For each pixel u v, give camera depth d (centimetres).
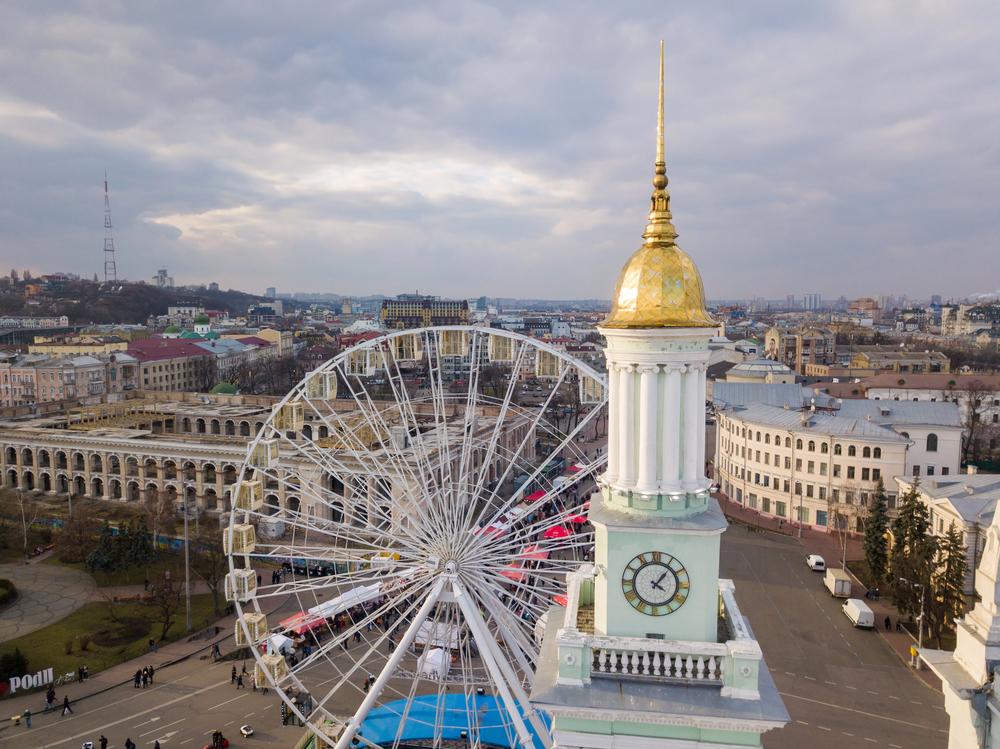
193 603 8975
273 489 11638
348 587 9194
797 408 13888
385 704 6153
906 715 6419
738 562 10431
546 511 11675
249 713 6575
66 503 12962
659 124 2912
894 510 11438
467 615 4744
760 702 2578
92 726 6366
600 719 2616
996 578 2816
